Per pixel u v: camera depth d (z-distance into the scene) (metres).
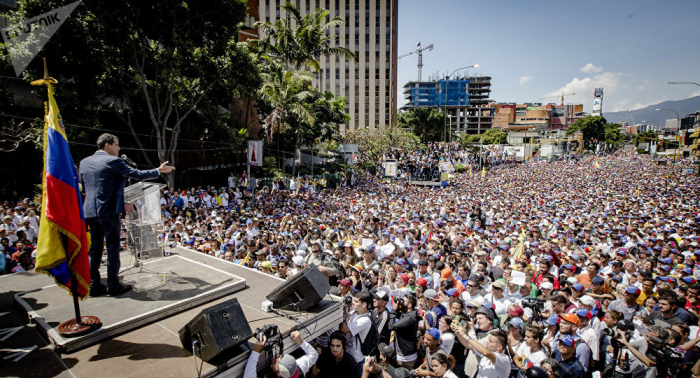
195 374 3.25
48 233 3.46
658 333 5.12
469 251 9.79
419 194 28.77
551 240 11.91
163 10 16.92
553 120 160.50
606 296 7.16
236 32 20.14
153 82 20.12
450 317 5.59
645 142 105.06
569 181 36.00
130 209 5.00
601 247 11.34
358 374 4.82
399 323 5.73
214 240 10.16
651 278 7.14
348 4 75.62
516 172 48.75
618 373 5.32
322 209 19.47
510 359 5.07
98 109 18.75
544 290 6.77
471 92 156.75
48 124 3.55
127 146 21.66
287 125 29.86
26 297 4.47
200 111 22.33
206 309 3.43
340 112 42.34
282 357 3.77
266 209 17.69
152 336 3.81
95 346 3.60
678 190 28.33
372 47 76.69
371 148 44.03
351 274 7.44
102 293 4.55
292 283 4.53
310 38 28.94
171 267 5.62
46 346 3.58
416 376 5.21
